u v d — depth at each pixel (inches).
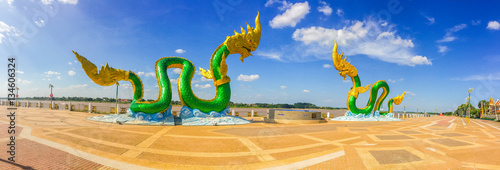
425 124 992.9
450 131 707.4
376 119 1157.1
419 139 509.0
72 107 1168.2
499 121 1755.7
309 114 954.1
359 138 505.7
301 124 849.5
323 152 355.3
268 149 370.9
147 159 298.2
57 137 404.5
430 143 457.4
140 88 722.2
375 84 1189.1
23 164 255.6
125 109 981.8
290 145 406.3
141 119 671.8
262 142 429.4
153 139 430.3
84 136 426.0
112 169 254.7
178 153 333.7
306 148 382.9
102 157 297.1
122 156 306.3
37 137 397.7
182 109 753.6
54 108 1237.1
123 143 383.2
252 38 821.2
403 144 436.5
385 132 634.8
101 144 367.9
